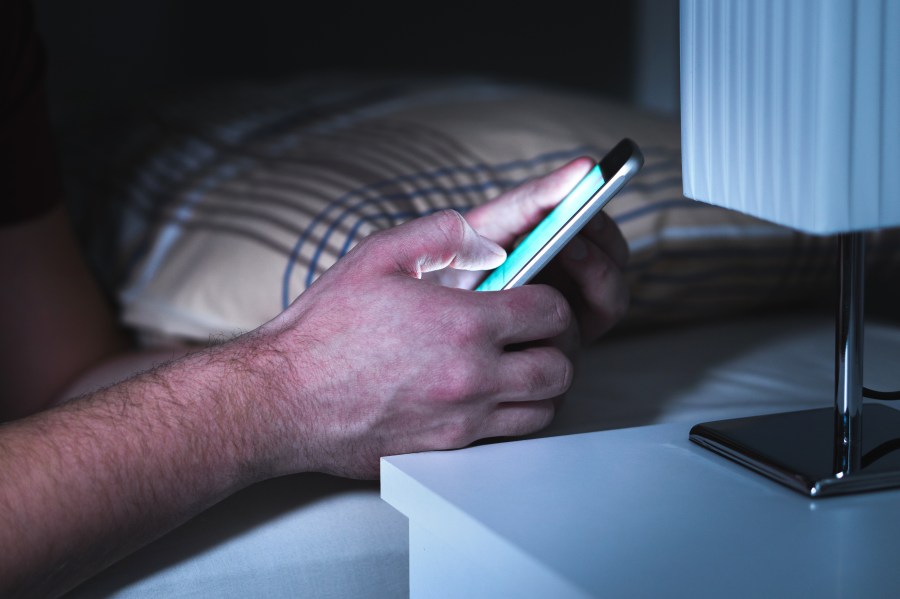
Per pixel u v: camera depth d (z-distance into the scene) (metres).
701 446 0.64
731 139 0.54
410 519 0.61
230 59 2.31
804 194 0.49
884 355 1.01
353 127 1.30
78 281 1.15
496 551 0.50
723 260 1.14
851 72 0.47
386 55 2.39
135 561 0.67
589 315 0.84
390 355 0.65
